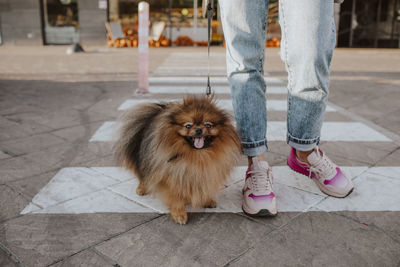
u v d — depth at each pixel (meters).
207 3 2.49
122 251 1.88
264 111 2.42
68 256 1.83
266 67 10.33
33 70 9.05
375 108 5.26
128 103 5.34
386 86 7.04
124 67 9.87
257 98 2.36
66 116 4.60
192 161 2.12
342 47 21.11
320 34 2.13
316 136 2.49
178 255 1.85
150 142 2.12
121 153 2.43
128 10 19.66
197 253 1.87
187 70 9.27
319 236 2.02
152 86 6.77
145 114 2.39
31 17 18.86
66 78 7.76
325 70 2.25
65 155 3.25
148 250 1.88
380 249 1.89
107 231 2.06
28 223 2.12
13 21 18.91
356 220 2.18
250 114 2.36
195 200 2.20
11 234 2.01
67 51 14.48
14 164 3.03
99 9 19.09
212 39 20.42
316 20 2.11
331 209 2.32
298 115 2.41
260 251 1.88
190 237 2.01
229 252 1.87
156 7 19.98
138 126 2.38
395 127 4.30
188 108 2.11
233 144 2.24
